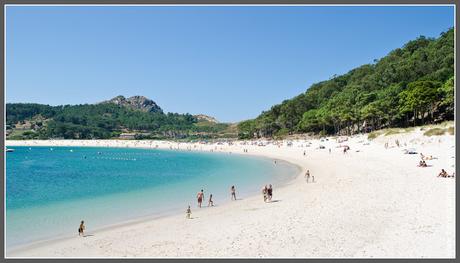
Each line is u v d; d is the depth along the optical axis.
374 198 31.02
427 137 74.25
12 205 38.53
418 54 170.62
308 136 159.12
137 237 24.88
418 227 21.80
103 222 30.44
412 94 104.19
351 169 56.34
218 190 46.81
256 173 65.12
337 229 22.75
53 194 46.12
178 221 29.70
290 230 23.33
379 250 18.70
